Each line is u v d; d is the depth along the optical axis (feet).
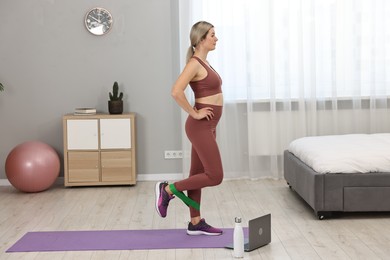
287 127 26.94
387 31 26.91
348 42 26.86
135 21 26.71
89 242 17.90
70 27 26.63
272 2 26.27
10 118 26.86
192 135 17.71
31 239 18.28
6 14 26.45
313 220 19.98
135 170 25.94
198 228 18.38
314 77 26.78
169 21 26.76
